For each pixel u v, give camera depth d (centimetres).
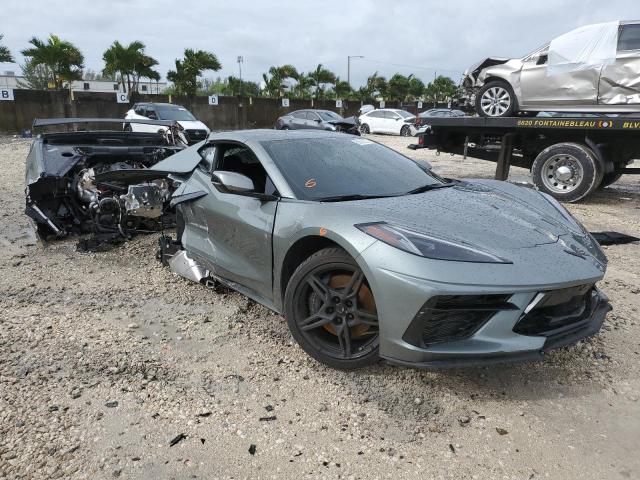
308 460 224
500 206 322
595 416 256
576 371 296
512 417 254
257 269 340
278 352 318
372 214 283
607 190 967
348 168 358
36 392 272
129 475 214
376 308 259
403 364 255
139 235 571
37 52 2641
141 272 466
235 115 3005
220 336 340
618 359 310
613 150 802
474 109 1016
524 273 247
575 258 270
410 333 250
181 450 229
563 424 249
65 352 316
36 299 402
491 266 247
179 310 382
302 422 250
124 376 289
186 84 3312
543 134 861
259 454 228
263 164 348
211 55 3275
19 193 839
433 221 281
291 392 275
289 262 312
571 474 217
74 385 279
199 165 427
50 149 570
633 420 253
